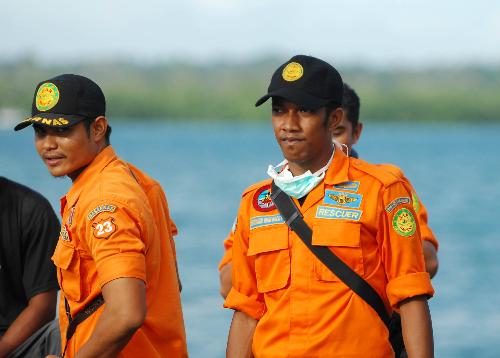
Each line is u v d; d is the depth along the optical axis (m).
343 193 9.85
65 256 9.88
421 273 9.70
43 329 11.52
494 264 67.25
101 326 9.19
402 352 10.66
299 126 9.77
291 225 9.84
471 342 40.38
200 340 38.00
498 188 145.38
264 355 9.89
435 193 137.38
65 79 10.04
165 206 10.74
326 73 9.82
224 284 12.54
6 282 12.10
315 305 9.67
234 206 109.00
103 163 10.11
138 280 9.28
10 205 12.06
